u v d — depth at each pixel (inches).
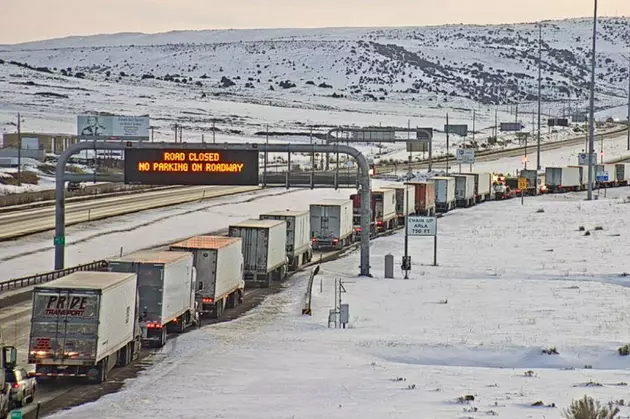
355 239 5403.5
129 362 2348.7
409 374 2217.0
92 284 2153.1
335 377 2171.5
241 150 3676.2
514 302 3284.9
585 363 2399.1
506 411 1772.9
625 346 2465.6
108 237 5029.5
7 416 1716.3
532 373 2219.5
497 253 4785.9
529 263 4431.6
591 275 4047.7
